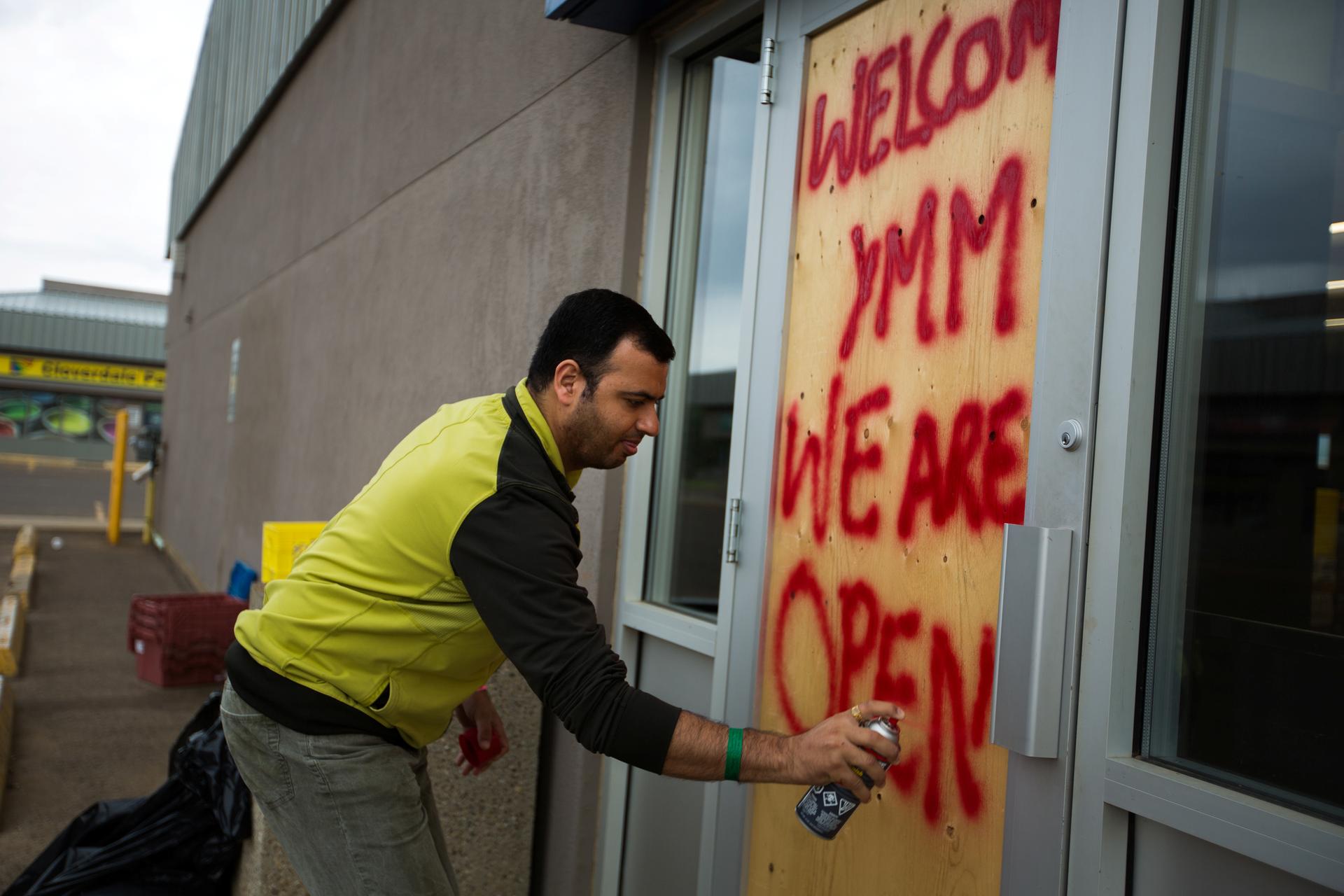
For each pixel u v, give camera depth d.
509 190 3.80
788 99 2.50
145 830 2.84
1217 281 1.55
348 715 1.80
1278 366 1.46
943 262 2.01
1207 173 1.58
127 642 7.62
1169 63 1.60
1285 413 1.45
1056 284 1.71
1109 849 1.59
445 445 1.74
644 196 3.06
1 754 4.68
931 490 2.00
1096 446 1.63
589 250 3.22
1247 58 1.53
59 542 14.87
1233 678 1.50
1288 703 1.42
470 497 1.66
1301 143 1.45
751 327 2.60
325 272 6.39
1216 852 1.48
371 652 1.78
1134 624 1.59
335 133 6.33
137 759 5.14
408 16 5.07
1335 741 1.37
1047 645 1.64
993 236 1.89
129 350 34.41
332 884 1.82
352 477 5.45
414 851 1.84
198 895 2.81
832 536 2.27
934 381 2.01
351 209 5.87
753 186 2.62
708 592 2.81
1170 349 1.61
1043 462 1.71
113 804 3.04
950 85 2.02
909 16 2.14
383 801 1.81
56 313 33.41
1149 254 1.59
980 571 1.87
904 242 2.12
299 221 7.24
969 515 1.91
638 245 3.05
